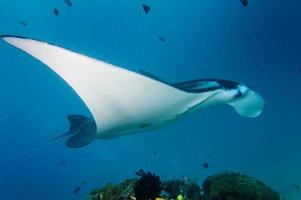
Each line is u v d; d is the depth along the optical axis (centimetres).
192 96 402
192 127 2267
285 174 1056
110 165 1927
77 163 2080
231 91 445
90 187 1633
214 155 1580
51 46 326
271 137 1562
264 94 2375
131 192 363
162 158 1805
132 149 2130
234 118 2175
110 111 391
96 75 355
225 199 401
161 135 2266
